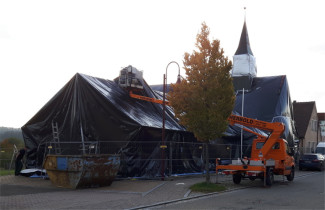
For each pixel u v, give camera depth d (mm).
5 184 14312
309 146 42406
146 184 14891
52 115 19656
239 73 38031
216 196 12141
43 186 13758
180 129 20188
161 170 17516
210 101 13797
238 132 26875
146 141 18094
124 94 20969
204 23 14320
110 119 18219
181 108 14148
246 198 11617
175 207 9742
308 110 43656
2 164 22500
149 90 23656
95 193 12062
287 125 34281
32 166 19516
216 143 23547
